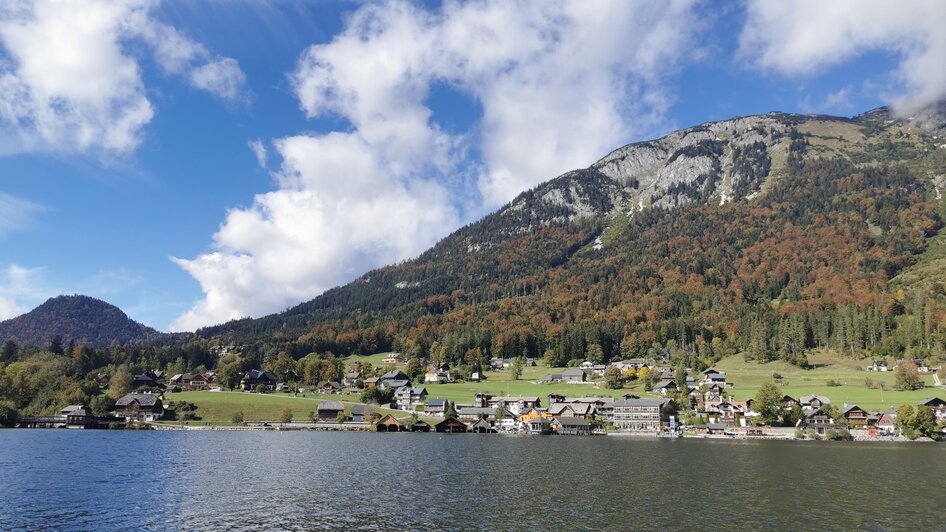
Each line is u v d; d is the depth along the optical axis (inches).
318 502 2829.7
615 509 2704.2
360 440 6422.2
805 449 5698.8
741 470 3996.1
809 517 2566.4
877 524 2454.5
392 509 2687.0
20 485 3189.0
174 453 4778.5
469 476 3651.6
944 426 7253.9
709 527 2395.4
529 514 2598.4
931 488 3282.5
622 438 7421.3
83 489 3100.4
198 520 2475.4
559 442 6584.6
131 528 2348.7
